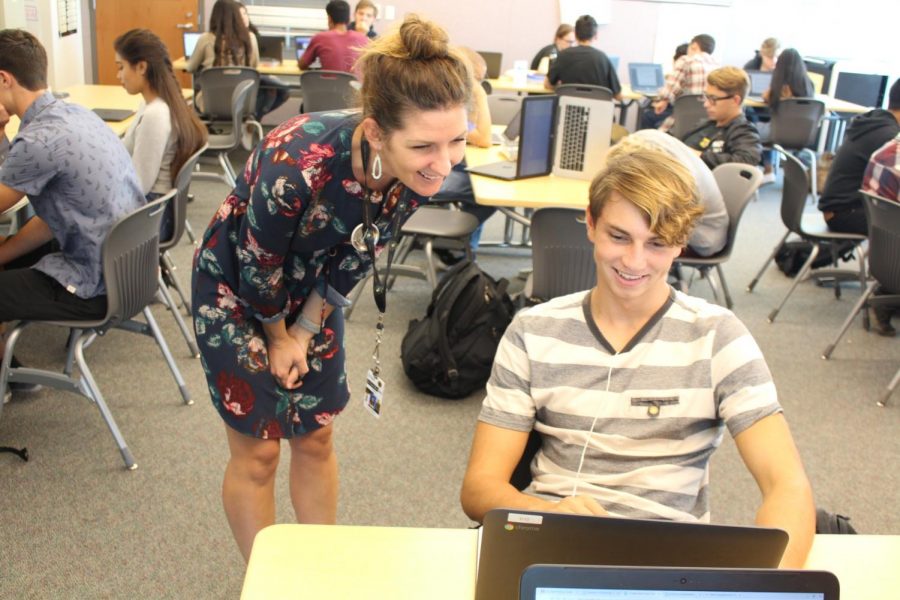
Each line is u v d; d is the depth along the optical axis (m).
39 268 2.57
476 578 1.08
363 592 1.10
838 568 1.19
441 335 3.18
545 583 0.83
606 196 1.41
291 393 1.85
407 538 1.21
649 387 1.46
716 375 1.45
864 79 8.30
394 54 1.26
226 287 1.71
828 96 8.30
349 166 1.45
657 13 9.41
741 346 1.45
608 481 1.46
